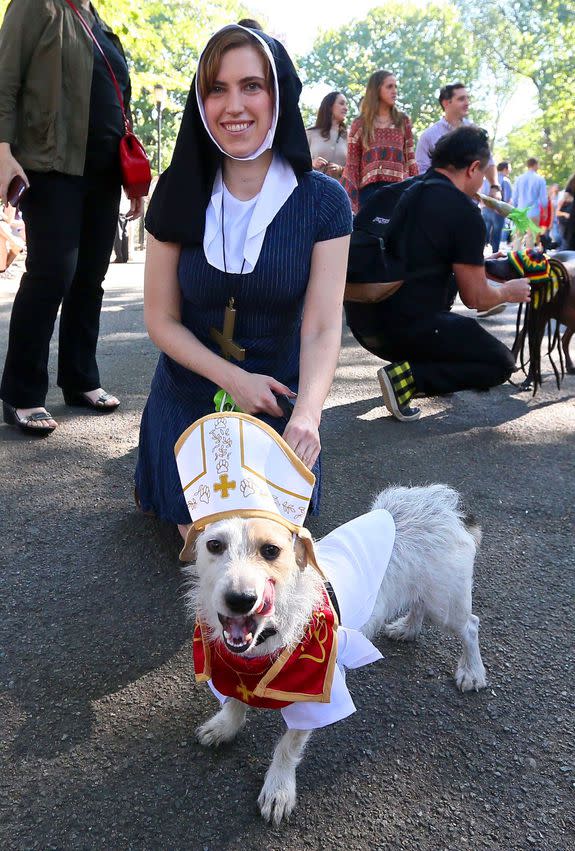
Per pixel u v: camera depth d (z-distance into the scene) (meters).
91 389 4.72
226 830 1.90
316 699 1.88
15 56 3.65
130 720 2.25
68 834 1.87
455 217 4.41
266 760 2.14
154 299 2.67
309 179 2.54
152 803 1.97
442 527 2.43
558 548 3.32
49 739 2.16
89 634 2.62
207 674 1.96
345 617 2.11
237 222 2.51
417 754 2.17
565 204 11.27
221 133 2.37
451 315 4.77
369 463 4.14
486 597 2.94
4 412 4.32
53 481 3.72
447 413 5.02
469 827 1.93
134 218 4.42
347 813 1.96
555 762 2.16
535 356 5.19
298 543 1.94
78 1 3.87
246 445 1.85
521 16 40.62
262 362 2.75
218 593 1.71
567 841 1.89
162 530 3.31
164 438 2.93
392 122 6.47
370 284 4.46
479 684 2.45
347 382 5.65
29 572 2.97
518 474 4.05
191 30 28.70
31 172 3.80
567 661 2.60
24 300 4.00
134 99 27.39
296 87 2.43
